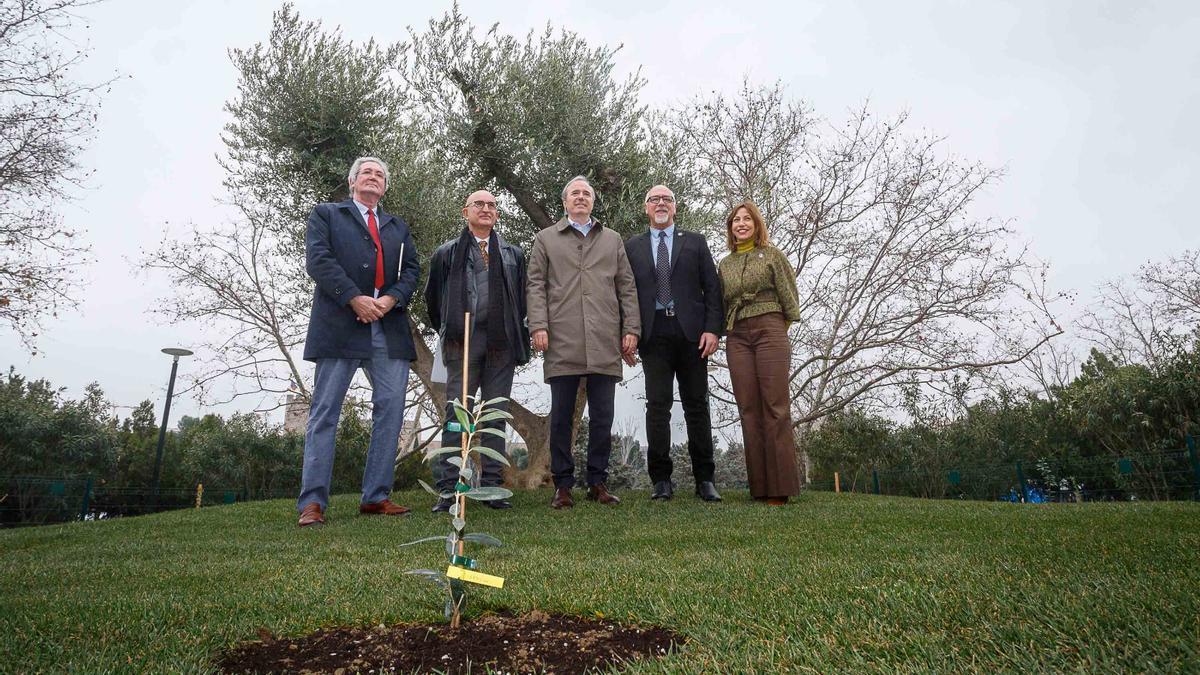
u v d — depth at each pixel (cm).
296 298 804
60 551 285
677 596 152
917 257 976
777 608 138
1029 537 222
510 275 416
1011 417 1056
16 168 683
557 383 402
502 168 778
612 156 768
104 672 111
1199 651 92
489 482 392
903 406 1052
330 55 741
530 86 761
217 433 1420
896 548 214
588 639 125
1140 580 140
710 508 363
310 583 190
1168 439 776
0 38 646
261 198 750
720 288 429
